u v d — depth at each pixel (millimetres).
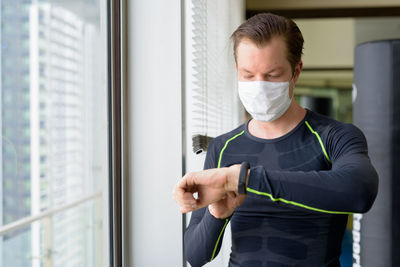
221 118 1727
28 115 3727
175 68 1165
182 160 1176
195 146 1240
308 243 770
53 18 3730
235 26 2100
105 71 1206
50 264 4211
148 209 1192
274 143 830
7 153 3768
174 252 1188
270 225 796
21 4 3598
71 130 3928
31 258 4227
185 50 1246
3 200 3791
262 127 855
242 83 790
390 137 1855
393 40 1854
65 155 3939
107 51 1167
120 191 1181
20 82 3637
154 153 1184
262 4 3451
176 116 1169
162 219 1188
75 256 4199
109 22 1163
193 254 808
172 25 1164
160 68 1170
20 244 4285
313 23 5012
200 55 1282
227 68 1825
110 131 1173
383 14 3434
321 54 5762
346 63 5879
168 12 1165
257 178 612
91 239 4199
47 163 3877
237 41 778
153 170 1187
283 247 779
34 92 3684
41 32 3658
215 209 734
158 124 1177
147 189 1190
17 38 3592
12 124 3701
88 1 3953
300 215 772
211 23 1484
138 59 1177
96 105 4020
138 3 1172
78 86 3912
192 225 869
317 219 768
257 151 844
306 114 846
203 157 1463
